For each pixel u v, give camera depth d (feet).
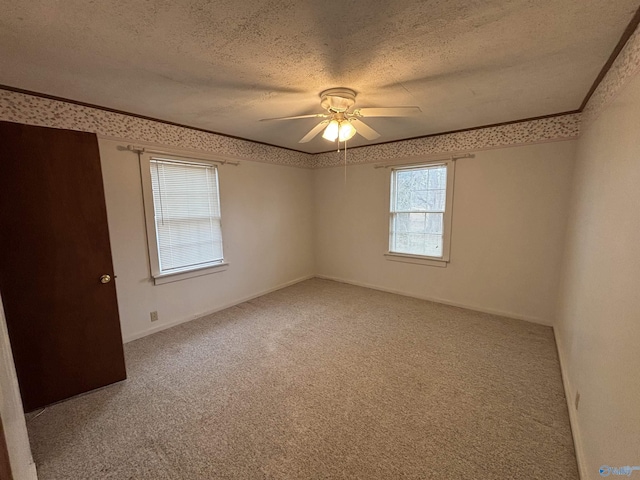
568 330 7.61
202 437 5.53
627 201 4.07
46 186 6.28
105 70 5.99
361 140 13.12
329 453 5.14
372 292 14.39
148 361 8.24
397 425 5.77
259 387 7.04
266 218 14.07
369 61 5.69
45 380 6.40
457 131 11.44
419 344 9.07
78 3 3.89
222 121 9.82
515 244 10.69
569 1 3.92
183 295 10.87
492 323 10.53
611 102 5.37
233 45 5.08
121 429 5.75
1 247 5.87
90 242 6.84
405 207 13.50
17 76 6.23
